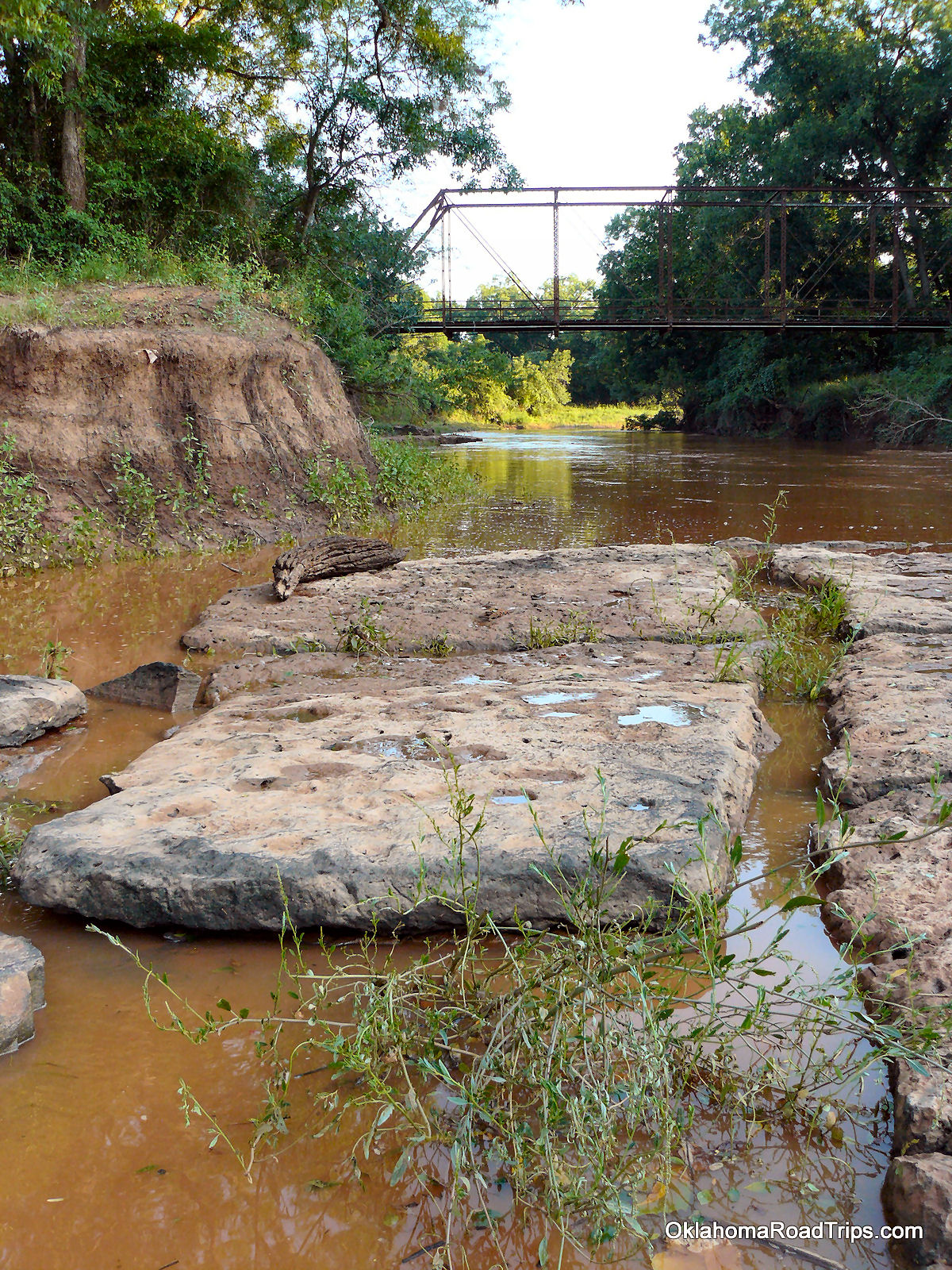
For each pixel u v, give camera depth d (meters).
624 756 3.71
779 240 36.03
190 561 9.12
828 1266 1.82
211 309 11.34
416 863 2.97
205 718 4.54
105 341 9.84
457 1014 2.47
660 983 2.56
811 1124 2.13
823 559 8.09
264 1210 1.96
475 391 56.47
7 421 9.30
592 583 7.17
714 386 39.56
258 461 10.83
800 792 3.90
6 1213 1.97
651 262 40.22
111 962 2.88
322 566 7.44
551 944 2.56
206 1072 2.37
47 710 4.63
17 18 11.81
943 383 27.22
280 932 2.97
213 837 3.18
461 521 11.80
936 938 2.61
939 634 5.72
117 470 9.73
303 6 17.73
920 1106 2.05
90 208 14.33
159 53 16.53
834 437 32.47
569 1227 1.90
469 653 5.76
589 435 40.50
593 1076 2.13
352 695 4.79
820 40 33.22
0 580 8.20
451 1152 2.03
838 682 5.00
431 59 18.70
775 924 2.95
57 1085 2.33
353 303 18.95
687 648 5.52
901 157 33.53
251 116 20.52
